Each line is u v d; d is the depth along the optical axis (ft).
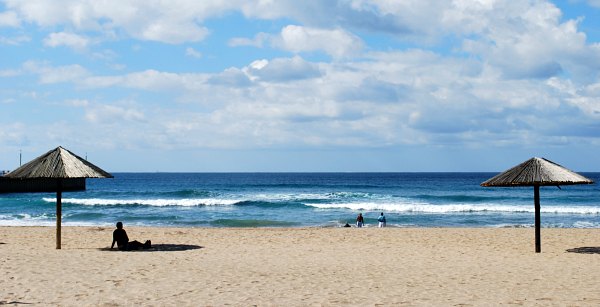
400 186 303.27
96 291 32.78
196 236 69.26
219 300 30.76
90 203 156.04
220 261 46.50
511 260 48.52
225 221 109.91
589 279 38.50
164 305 29.45
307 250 55.11
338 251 54.49
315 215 127.65
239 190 256.11
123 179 533.14
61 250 52.85
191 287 34.42
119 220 113.80
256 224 107.34
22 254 48.34
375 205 143.33
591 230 78.64
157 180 495.82
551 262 47.29
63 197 198.49
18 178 48.14
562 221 112.68
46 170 48.91
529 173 50.08
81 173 49.26
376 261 47.57
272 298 31.45
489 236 69.77
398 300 31.24
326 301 30.81
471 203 167.02
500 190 249.75
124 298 31.01
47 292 32.35
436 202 170.60
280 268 42.91
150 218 118.01
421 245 60.29
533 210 132.98
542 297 32.24
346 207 144.87
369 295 32.58
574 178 48.14
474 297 32.19
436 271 42.09
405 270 42.52
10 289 33.06
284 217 122.83
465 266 44.86
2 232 72.90
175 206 152.76
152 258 47.65
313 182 413.39
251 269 42.14
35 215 122.21
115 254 50.16
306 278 38.29
